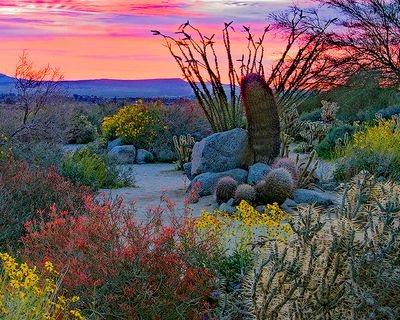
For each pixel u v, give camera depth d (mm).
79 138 29438
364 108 30109
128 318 4715
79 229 5344
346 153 15070
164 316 4934
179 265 5152
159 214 5996
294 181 12008
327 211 4371
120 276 4922
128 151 22594
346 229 3775
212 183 13062
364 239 3684
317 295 3684
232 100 14969
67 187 8719
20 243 7434
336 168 14266
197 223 6043
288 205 11188
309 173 12914
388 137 14992
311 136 21938
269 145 13664
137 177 17984
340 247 3682
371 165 13430
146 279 4961
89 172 13320
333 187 13094
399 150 14227
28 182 8555
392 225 3768
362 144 14453
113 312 4809
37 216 8023
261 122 13586
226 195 11484
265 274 4027
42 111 20109
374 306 3486
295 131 22016
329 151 19562
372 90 30062
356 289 3543
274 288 3691
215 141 13672
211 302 5348
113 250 5172
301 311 3615
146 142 23578
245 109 13750
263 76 14805
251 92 13430
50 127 19062
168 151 23359
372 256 3623
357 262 3570
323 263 3766
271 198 11062
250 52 14742
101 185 14992
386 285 3518
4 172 9117
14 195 8305
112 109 35312
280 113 15391
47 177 8891
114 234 5320
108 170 15898
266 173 12867
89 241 5219
